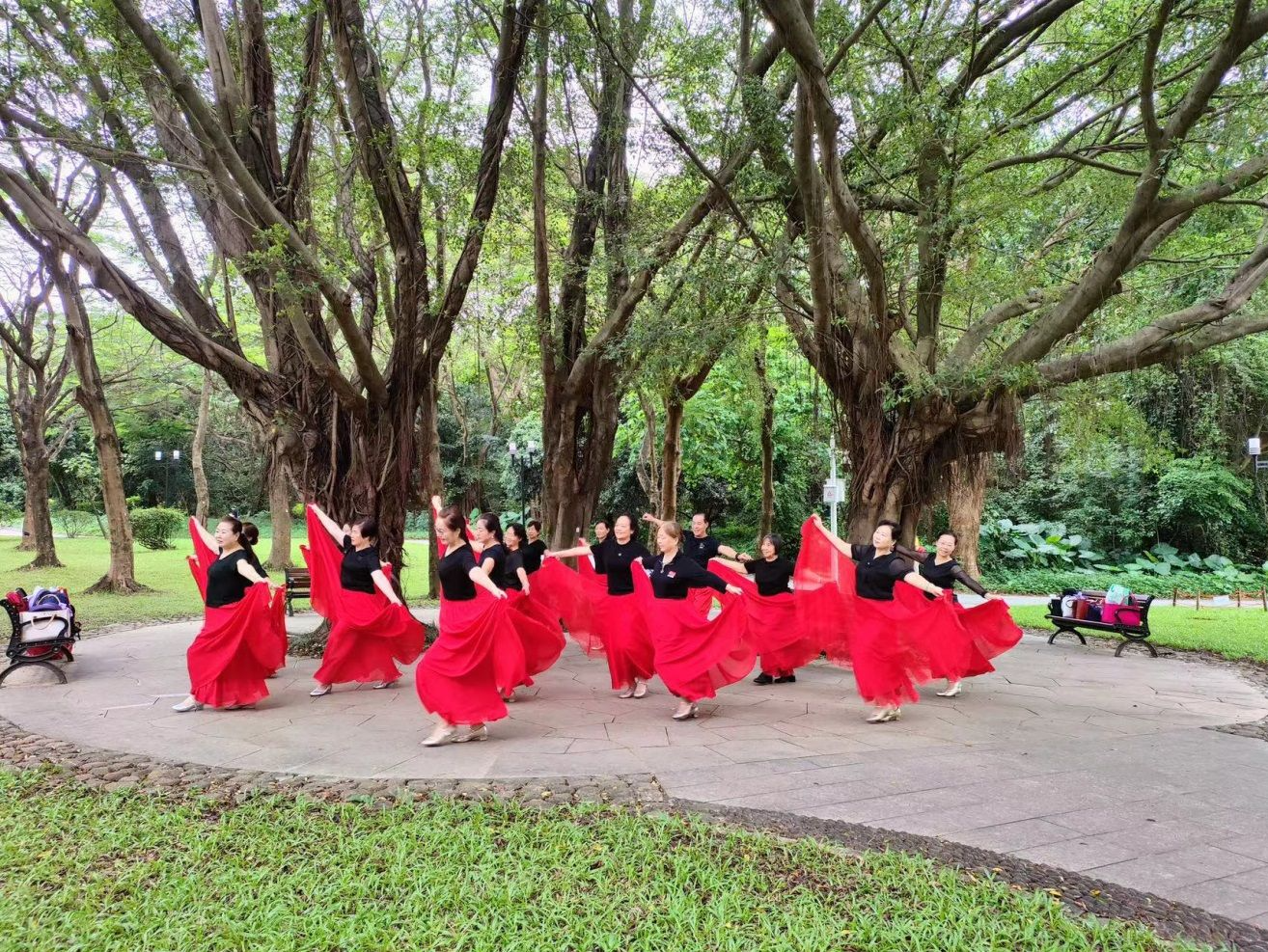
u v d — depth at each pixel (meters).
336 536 8.19
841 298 10.27
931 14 10.12
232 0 9.55
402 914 3.20
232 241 10.16
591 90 11.30
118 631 12.12
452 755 5.48
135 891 3.38
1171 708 7.35
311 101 9.32
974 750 5.72
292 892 3.37
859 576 6.86
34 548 25.94
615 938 3.00
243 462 39.78
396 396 10.03
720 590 6.44
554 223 13.73
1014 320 13.29
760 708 7.15
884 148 9.80
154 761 5.34
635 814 4.32
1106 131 11.81
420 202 10.15
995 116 9.23
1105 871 3.66
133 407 33.44
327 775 5.05
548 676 8.80
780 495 23.36
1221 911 3.28
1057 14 9.33
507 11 9.35
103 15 7.20
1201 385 21.19
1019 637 7.78
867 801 4.59
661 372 10.66
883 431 10.40
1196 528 22.91
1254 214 12.49
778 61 10.33
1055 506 25.05
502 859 3.69
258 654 6.91
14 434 35.00
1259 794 4.79
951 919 3.15
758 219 11.12
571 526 12.16
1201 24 9.38
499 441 30.08
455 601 5.84
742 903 3.28
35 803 4.48
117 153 8.00
